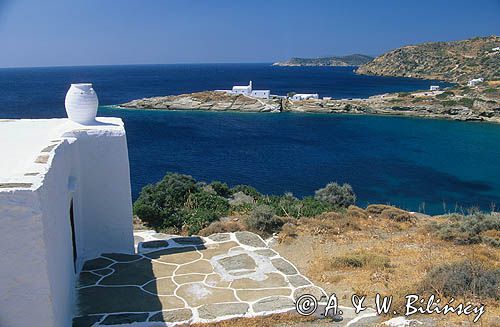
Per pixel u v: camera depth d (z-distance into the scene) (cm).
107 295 783
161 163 4603
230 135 6550
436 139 6384
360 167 4578
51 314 509
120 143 927
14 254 488
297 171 4356
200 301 768
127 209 966
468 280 834
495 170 4475
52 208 568
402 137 6550
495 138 6406
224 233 1145
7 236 483
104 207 951
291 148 5622
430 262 994
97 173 931
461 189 3769
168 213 1497
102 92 14088
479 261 972
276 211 1411
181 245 1052
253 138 6328
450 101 8700
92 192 937
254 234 1141
